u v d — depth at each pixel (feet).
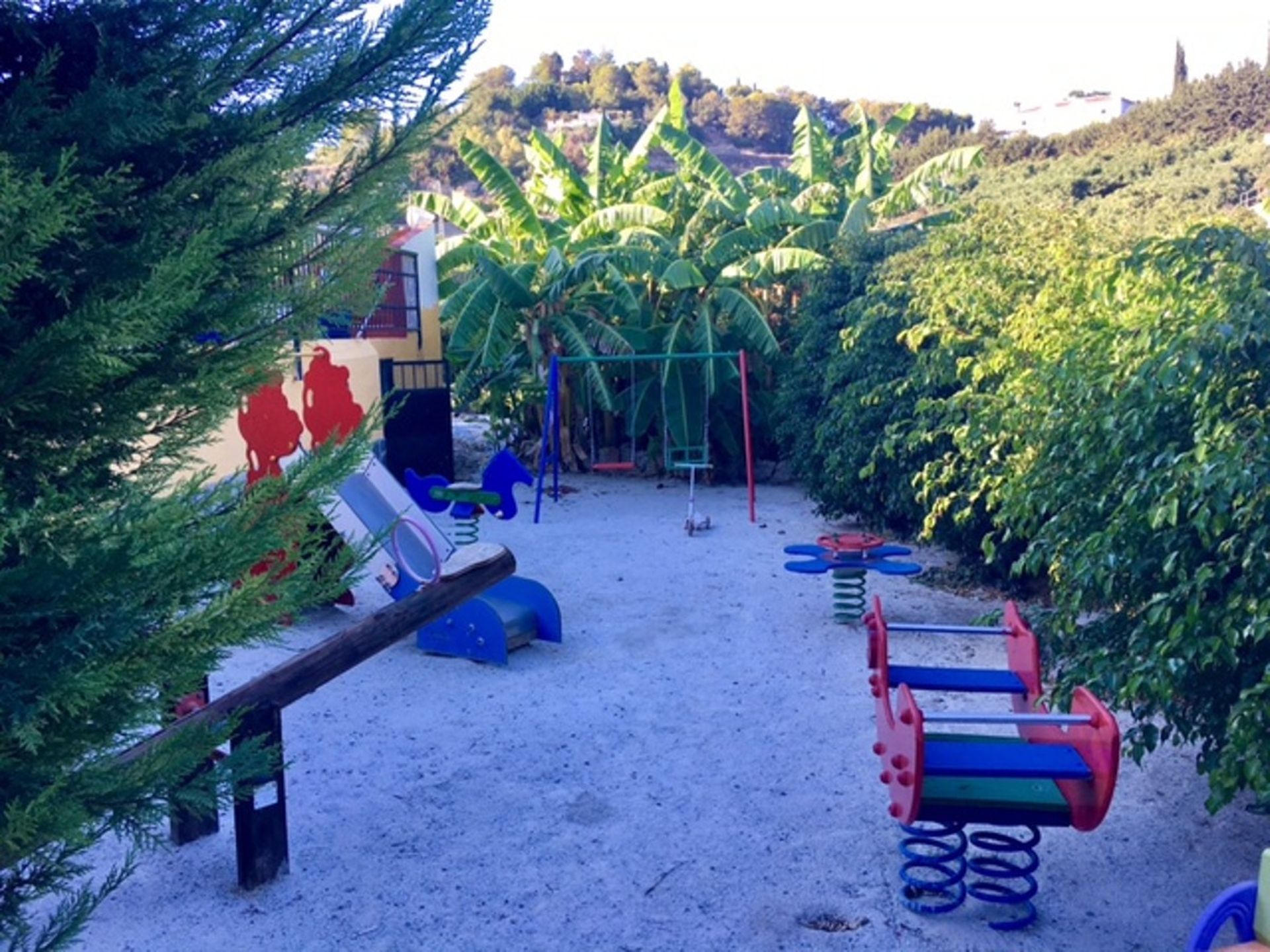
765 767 18.88
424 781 18.51
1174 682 12.90
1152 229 30.32
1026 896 14.07
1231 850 15.78
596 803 17.54
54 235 6.73
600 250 53.21
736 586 33.06
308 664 15.42
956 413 27.58
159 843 8.14
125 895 14.75
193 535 7.95
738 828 16.53
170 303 7.13
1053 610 17.98
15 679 6.86
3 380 7.04
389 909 14.35
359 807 17.53
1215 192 90.17
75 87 8.45
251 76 9.07
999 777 12.86
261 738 9.11
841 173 63.62
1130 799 17.58
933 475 27.94
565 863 15.53
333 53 9.11
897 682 16.85
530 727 21.01
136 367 7.57
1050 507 16.98
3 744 7.10
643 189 60.34
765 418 55.57
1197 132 124.77
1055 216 30.12
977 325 29.12
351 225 9.64
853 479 36.47
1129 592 14.87
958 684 16.83
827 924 13.91
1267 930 9.24
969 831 16.52
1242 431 12.92
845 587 28.43
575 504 50.31
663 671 24.50
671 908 14.29
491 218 62.23
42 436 7.93
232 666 24.85
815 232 54.29
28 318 7.66
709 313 53.78
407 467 55.06
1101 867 15.33
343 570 9.34
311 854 15.90
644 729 20.81
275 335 9.26
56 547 7.27
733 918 14.02
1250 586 12.76
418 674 24.47
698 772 18.72
